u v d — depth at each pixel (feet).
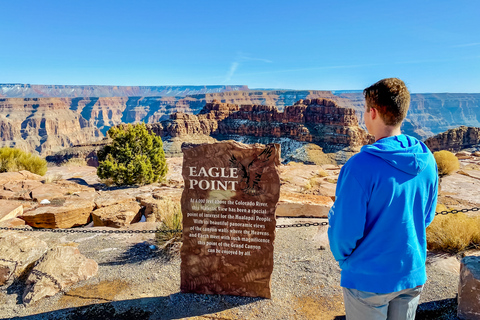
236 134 437.17
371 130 6.56
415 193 5.88
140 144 37.29
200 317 11.33
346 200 5.79
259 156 12.01
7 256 14.40
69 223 22.08
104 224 21.63
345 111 383.24
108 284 13.56
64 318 11.34
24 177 33.83
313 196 24.82
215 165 12.30
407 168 5.62
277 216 22.48
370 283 6.06
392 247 5.86
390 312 6.49
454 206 23.89
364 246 6.08
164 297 12.62
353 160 5.94
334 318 11.13
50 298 12.56
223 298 12.49
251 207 12.22
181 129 423.64
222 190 12.37
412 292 6.21
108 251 16.97
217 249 12.62
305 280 13.66
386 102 5.90
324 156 349.61
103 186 33.96
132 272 14.57
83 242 18.43
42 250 15.67
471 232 15.89
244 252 12.42
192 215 12.69
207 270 12.72
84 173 44.50
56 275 13.30
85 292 12.95
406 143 5.93
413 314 6.44
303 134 380.58
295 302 12.16
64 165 55.47
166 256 16.08
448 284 12.73
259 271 12.37
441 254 15.38
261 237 12.26
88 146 374.22
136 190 30.42
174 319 11.24
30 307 12.01
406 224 5.80
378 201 5.71
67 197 26.03
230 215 12.41
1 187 29.07
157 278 14.05
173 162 57.88
